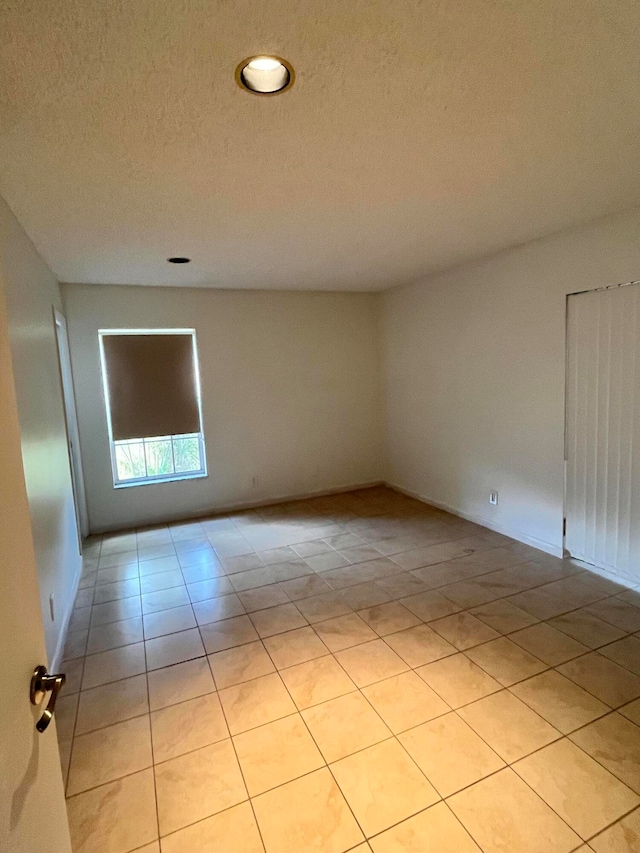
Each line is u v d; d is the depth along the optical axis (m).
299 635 2.55
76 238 2.73
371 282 4.62
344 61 1.28
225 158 1.83
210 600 2.99
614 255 2.77
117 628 2.70
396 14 1.11
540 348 3.34
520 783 1.62
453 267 4.06
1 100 1.37
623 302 2.77
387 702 2.02
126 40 1.15
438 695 2.05
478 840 1.43
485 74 1.36
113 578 3.37
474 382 4.01
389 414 5.34
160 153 1.76
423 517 4.41
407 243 3.20
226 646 2.48
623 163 2.01
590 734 1.81
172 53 1.21
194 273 3.83
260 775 1.69
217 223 2.60
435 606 2.80
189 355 4.58
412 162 1.94
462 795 1.58
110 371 4.29
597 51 1.27
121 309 4.22
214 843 1.46
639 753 1.72
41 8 1.03
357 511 4.68
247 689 2.14
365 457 5.48
